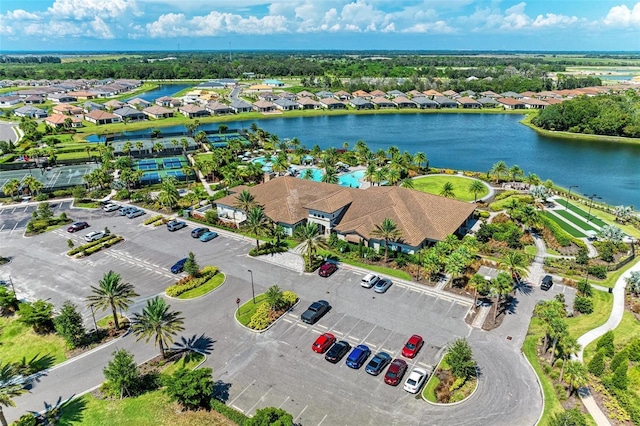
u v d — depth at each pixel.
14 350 56.25
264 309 61.41
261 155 161.62
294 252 81.81
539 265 76.38
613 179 139.25
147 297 67.06
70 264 78.25
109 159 141.38
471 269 73.88
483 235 86.06
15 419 45.03
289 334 57.53
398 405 45.41
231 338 56.81
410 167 140.88
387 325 59.06
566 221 97.88
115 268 76.44
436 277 71.44
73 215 102.38
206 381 44.56
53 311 63.44
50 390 48.97
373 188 94.00
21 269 76.62
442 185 125.31
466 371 48.00
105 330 59.31
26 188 118.12
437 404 45.44
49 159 143.00
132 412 45.25
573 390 46.59
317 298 66.06
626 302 64.75
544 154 171.75
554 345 50.28
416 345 53.22
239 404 45.81
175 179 123.31
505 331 57.47
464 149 180.88
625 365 46.75
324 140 198.75
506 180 130.12
